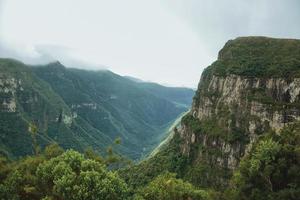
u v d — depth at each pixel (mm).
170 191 60000
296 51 139500
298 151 54094
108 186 47969
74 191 46625
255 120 119875
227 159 123375
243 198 54969
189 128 162125
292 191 50094
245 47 154375
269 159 54844
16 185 50656
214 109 147250
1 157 60406
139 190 64250
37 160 55906
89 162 51812
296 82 115500
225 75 147375
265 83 125938
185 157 152375
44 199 46562
